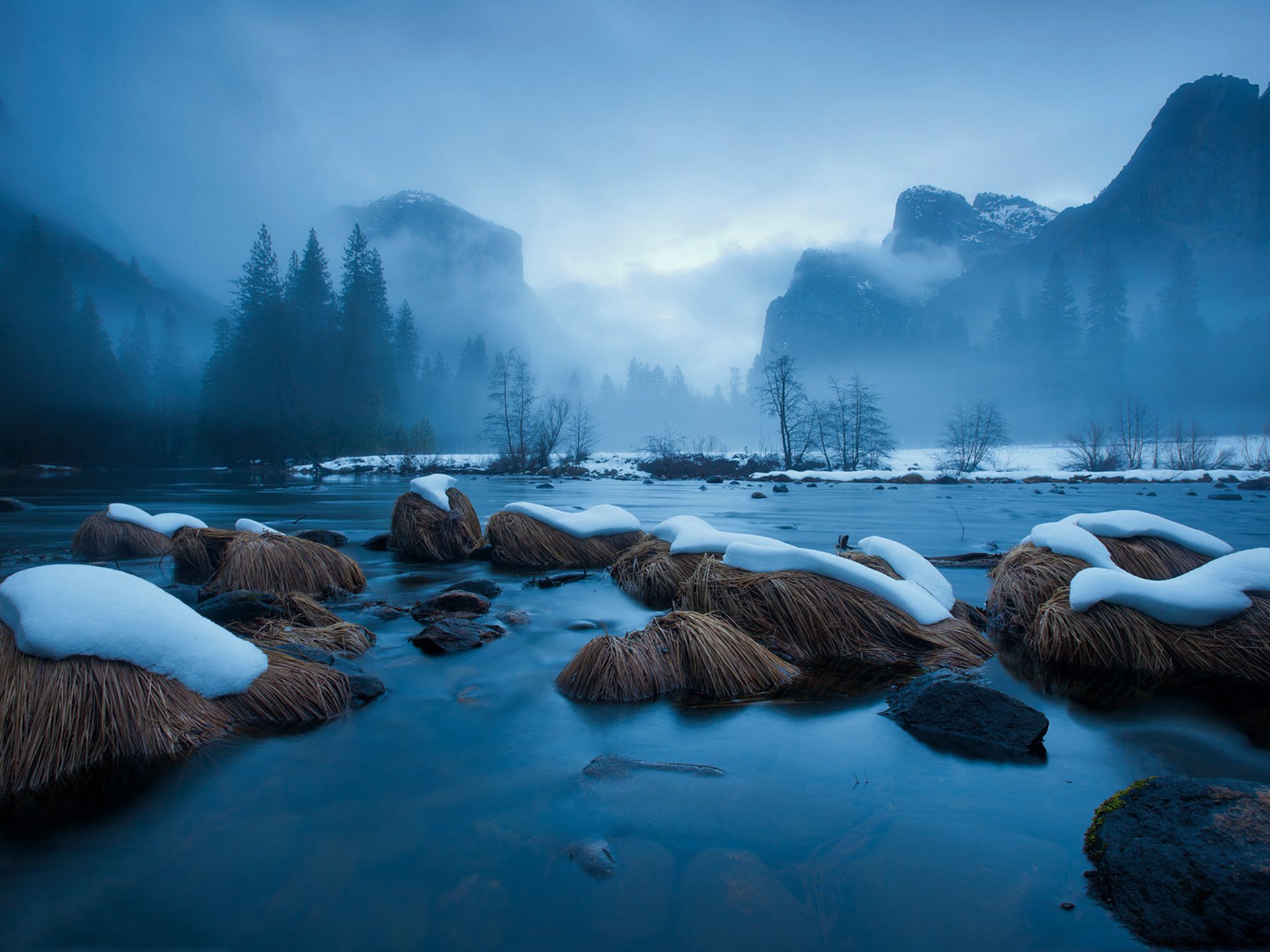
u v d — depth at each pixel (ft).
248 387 166.20
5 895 5.73
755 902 5.58
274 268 172.35
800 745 9.02
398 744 9.01
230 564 18.39
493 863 6.19
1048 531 17.12
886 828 6.80
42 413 181.68
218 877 6.01
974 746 8.99
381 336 223.71
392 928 5.31
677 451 185.98
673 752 8.80
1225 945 5.00
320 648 12.67
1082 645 12.94
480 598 16.89
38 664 8.49
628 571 20.62
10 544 29.96
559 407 171.42
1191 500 67.26
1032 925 5.29
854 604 14.08
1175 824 5.97
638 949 5.03
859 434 150.51
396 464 152.46
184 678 9.41
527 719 9.98
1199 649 12.48
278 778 7.95
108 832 6.76
